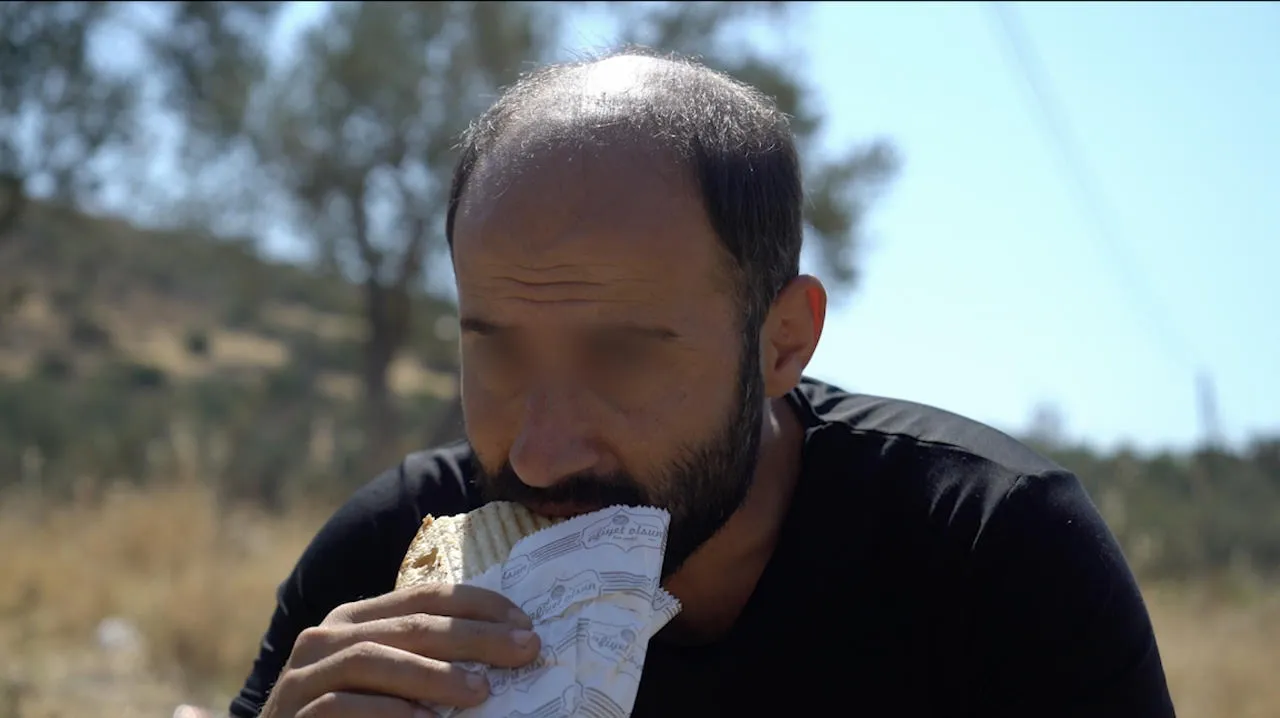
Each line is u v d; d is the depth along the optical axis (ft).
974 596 5.53
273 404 89.30
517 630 4.52
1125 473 52.80
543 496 5.04
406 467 6.81
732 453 5.22
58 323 103.96
